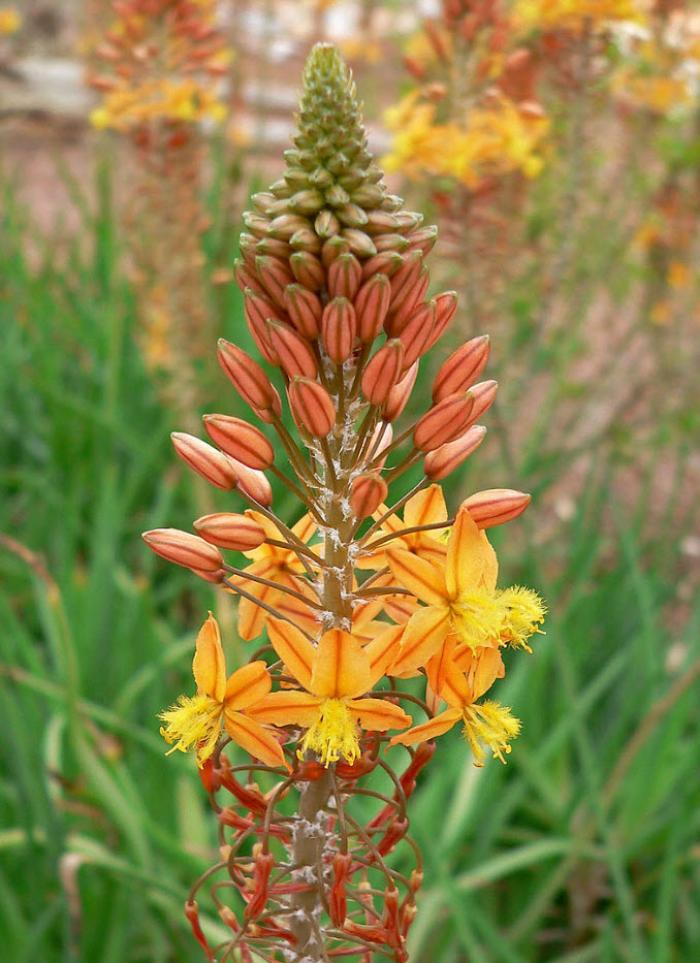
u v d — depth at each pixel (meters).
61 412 0.42
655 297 0.44
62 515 0.39
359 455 0.15
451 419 0.14
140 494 0.43
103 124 0.32
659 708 0.27
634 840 0.30
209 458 0.15
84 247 0.61
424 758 0.15
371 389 0.14
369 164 0.14
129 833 0.25
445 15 0.28
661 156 0.40
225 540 0.14
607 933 0.27
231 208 0.41
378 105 0.69
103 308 0.48
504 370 0.35
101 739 0.26
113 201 0.53
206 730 0.14
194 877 0.25
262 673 0.14
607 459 0.46
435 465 0.15
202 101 0.32
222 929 0.24
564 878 0.29
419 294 0.14
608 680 0.33
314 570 0.16
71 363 0.49
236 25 0.47
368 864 0.15
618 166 0.42
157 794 0.28
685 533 0.41
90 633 0.33
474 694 0.14
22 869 0.28
